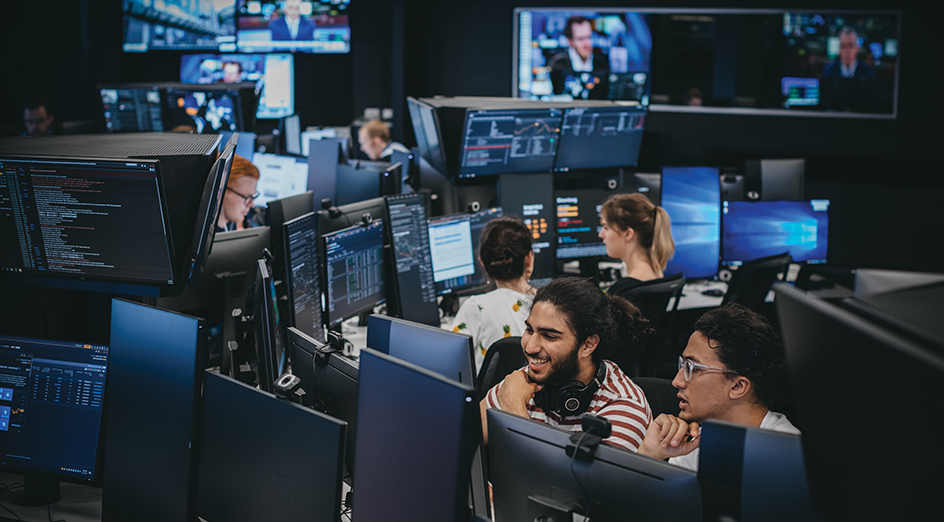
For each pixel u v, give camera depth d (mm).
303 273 2650
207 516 1596
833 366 809
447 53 8562
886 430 764
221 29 8734
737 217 4270
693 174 4215
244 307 2627
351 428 1721
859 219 6836
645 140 7562
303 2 8664
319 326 2809
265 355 2102
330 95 9023
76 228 2090
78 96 8750
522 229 2654
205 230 2098
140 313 1700
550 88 8047
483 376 2277
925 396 708
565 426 1740
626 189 4266
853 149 6824
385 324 1865
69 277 2166
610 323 1723
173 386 1637
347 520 1824
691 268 4254
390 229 3096
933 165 6516
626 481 1224
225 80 8867
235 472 1522
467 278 3566
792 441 1072
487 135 3844
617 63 7734
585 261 4277
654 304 2998
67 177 2023
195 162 2064
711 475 1144
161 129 5824
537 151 4023
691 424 1577
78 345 1880
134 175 1969
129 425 1737
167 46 8812
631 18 7582
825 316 799
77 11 8586
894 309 762
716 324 1569
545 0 7867
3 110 8711
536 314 1709
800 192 4680
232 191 3480
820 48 6848
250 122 5871
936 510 744
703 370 1566
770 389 1555
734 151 7293
